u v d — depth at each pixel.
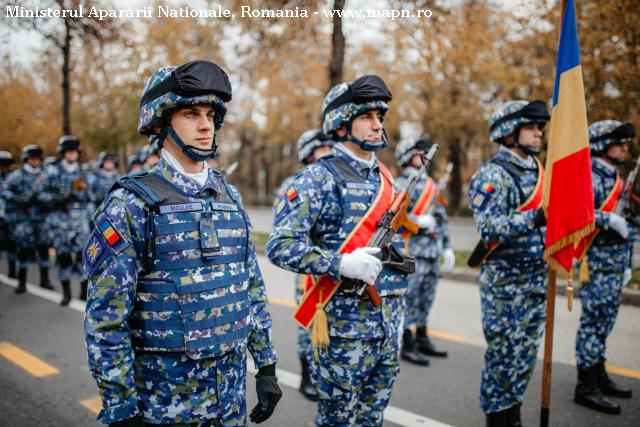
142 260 1.55
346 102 2.27
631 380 3.63
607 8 7.10
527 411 3.22
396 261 2.22
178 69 1.59
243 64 10.35
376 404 2.29
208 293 1.60
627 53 7.11
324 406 2.24
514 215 2.66
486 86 15.90
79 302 6.15
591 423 3.04
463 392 3.55
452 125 18.03
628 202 3.63
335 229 2.23
